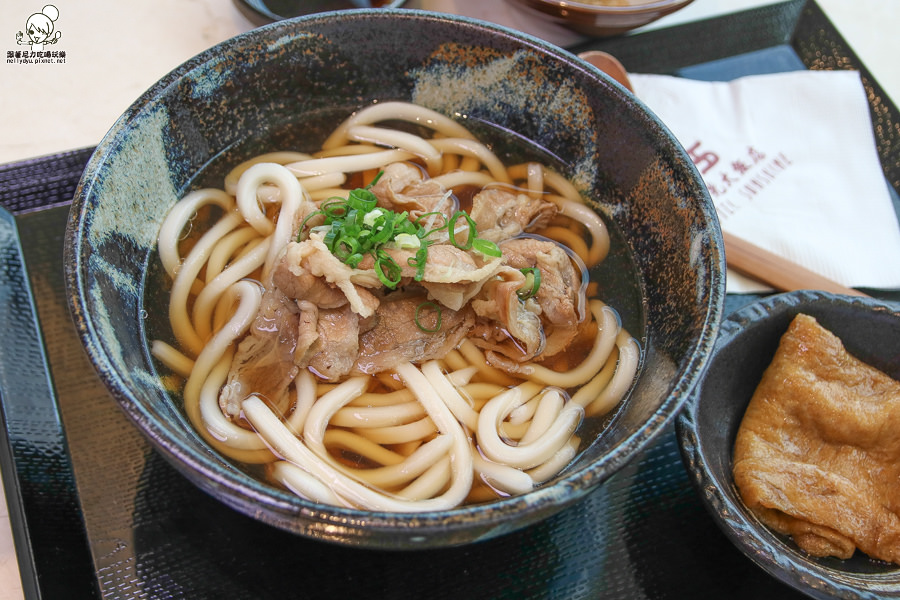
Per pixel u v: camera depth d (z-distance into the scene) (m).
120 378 0.22
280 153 0.31
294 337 0.27
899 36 0.41
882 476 0.28
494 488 0.26
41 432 0.28
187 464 0.21
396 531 0.20
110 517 0.27
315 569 0.26
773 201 0.34
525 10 0.37
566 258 0.29
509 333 0.27
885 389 0.29
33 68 0.37
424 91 0.32
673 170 0.27
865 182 0.35
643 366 0.27
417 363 0.27
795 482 0.27
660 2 0.35
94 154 0.25
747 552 0.25
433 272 0.26
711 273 0.25
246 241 0.29
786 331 0.29
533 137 0.32
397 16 0.29
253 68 0.29
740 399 0.30
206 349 0.27
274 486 0.25
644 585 0.26
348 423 0.27
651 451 0.29
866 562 0.27
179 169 0.29
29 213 0.32
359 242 0.26
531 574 0.26
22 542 0.26
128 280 0.26
